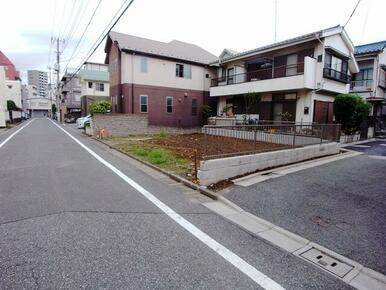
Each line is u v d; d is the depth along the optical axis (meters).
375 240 3.32
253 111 17.05
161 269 2.58
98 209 4.11
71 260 2.70
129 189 5.26
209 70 21.69
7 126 24.36
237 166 6.23
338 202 4.69
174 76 19.75
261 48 15.57
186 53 21.30
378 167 7.60
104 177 6.15
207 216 4.02
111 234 3.29
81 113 37.47
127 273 2.50
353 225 3.75
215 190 5.28
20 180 5.70
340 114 14.08
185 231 3.45
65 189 5.10
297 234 3.47
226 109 18.81
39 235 3.22
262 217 4.03
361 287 2.42
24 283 2.33
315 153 9.07
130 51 17.50
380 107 19.61
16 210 3.99
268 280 2.46
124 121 16.47
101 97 33.84
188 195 5.04
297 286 2.39
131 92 17.86
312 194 5.11
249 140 6.72
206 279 2.45
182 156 8.87
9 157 8.46
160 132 18.47
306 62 12.98
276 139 7.59
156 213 4.05
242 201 4.70
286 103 15.12
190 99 20.72
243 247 3.09
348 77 15.91
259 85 15.51
